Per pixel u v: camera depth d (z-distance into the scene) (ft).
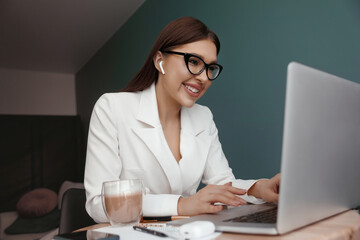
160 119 4.17
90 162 3.59
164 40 3.74
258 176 6.64
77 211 4.11
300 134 2.05
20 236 11.13
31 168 17.16
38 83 19.94
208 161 4.42
